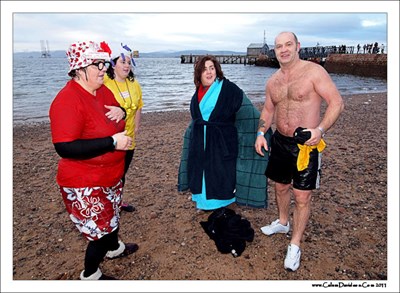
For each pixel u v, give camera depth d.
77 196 2.29
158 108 14.86
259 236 3.47
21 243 3.43
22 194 4.75
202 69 3.19
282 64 2.72
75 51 2.13
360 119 10.34
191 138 3.46
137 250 3.24
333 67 46.41
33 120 11.82
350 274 2.84
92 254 2.51
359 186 4.75
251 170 3.42
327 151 6.54
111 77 3.22
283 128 2.88
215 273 2.88
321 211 3.99
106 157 2.28
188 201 4.42
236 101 3.26
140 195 4.63
